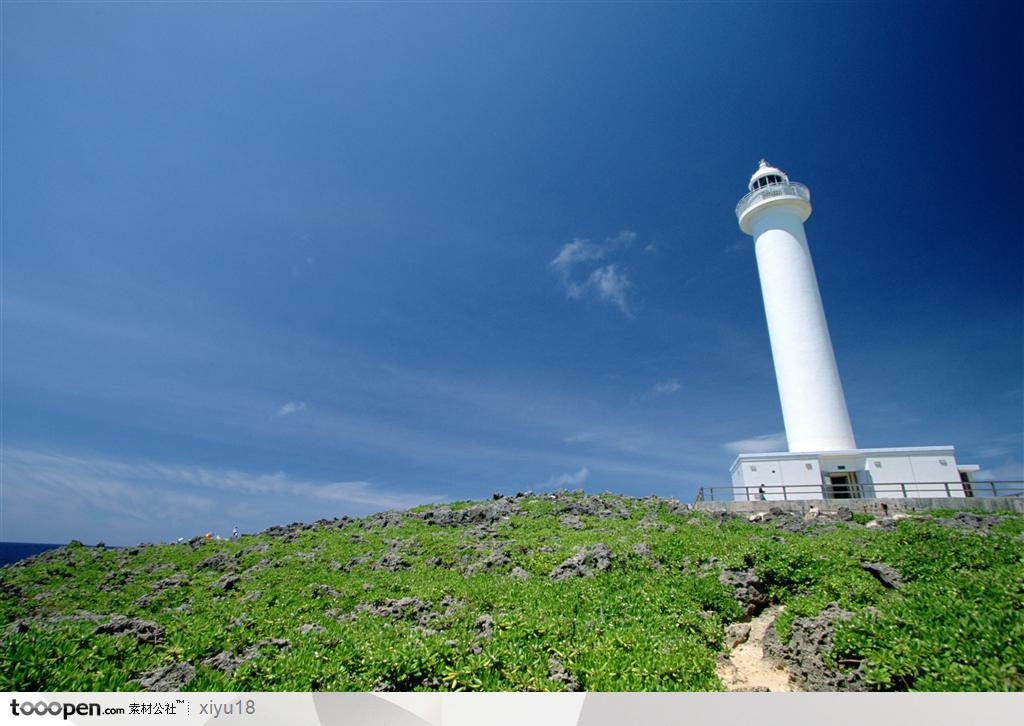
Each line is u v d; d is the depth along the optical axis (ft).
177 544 112.47
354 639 37.52
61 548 114.62
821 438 130.21
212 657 35.32
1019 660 26.71
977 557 52.06
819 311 141.49
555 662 33.91
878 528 80.48
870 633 32.45
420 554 80.59
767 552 58.39
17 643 30.91
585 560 63.41
